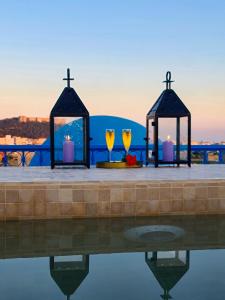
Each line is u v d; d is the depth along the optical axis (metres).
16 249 2.04
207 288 1.43
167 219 2.90
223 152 5.89
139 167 4.71
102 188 2.98
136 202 3.03
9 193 2.89
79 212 2.96
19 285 1.47
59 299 1.33
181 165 5.09
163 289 1.42
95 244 2.14
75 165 4.78
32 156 5.75
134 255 1.90
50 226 2.66
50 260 1.83
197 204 3.11
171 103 4.72
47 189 2.93
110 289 1.43
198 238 2.27
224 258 1.84
